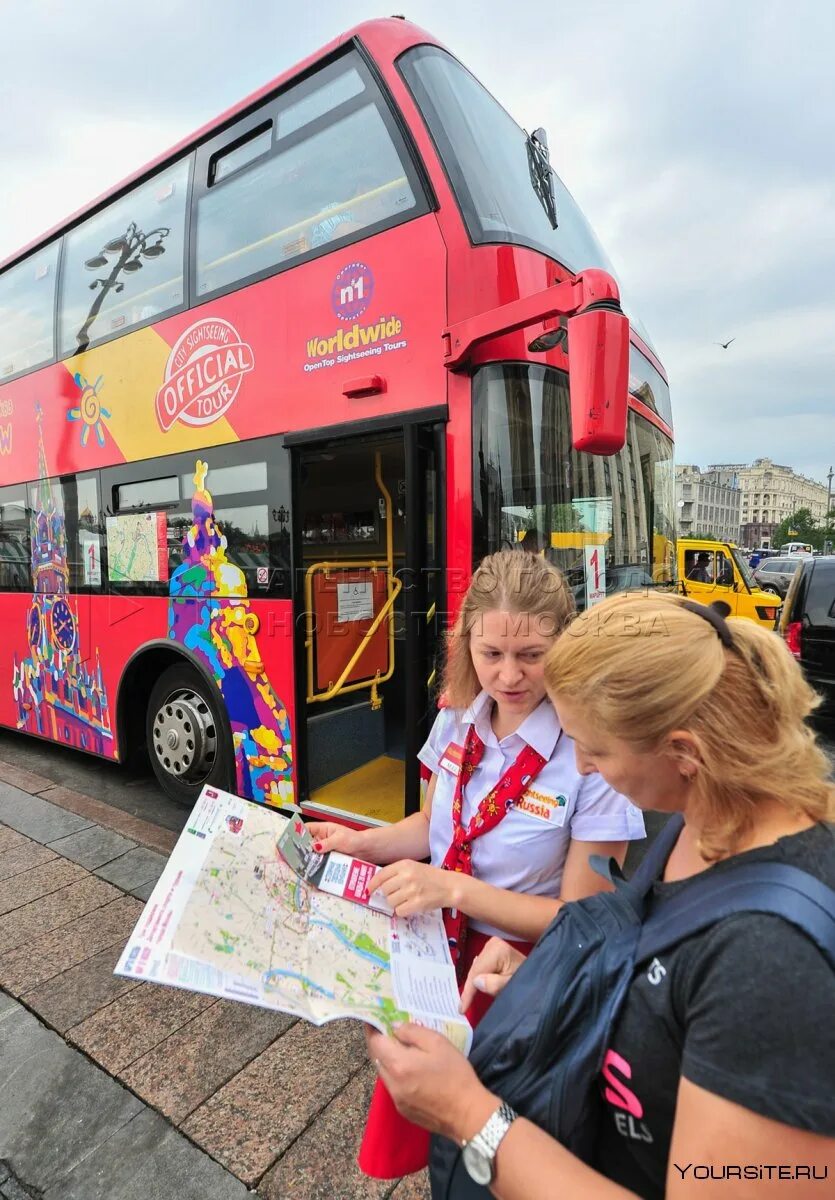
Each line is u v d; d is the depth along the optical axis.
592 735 0.89
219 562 3.70
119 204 4.33
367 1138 1.25
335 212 3.12
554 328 2.76
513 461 2.65
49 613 5.02
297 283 3.25
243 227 3.54
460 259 2.68
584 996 0.85
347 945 1.23
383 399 2.91
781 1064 0.64
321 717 3.71
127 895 3.19
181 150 3.87
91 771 5.28
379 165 2.97
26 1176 1.76
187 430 3.83
